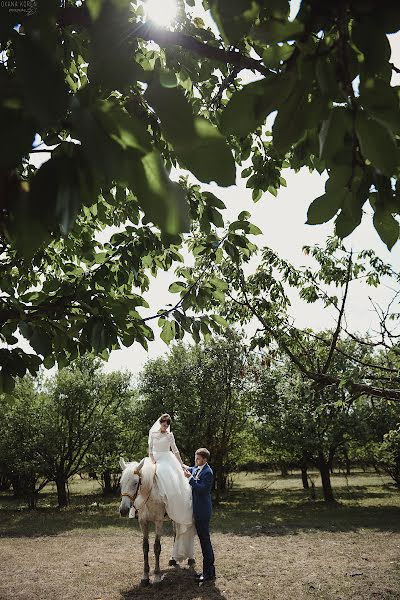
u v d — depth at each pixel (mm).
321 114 826
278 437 20766
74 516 19125
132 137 759
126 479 8750
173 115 768
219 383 22766
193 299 3273
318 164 1267
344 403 5961
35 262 3721
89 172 793
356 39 801
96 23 797
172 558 10047
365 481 32594
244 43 2254
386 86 809
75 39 1847
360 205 1054
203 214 2557
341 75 810
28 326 2506
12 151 654
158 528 8875
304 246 7785
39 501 25828
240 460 26125
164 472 8992
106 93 810
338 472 39469
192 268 3574
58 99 680
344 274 7668
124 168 760
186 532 9859
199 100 2881
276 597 8016
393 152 818
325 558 10680
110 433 23734
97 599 8188
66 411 23078
